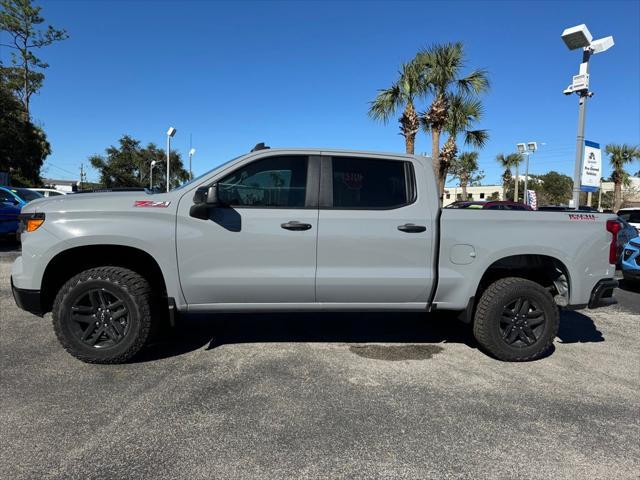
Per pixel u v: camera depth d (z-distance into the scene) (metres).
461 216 4.49
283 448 2.99
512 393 3.89
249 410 3.49
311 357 4.64
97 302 4.22
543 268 4.89
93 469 2.73
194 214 4.11
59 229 4.09
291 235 4.27
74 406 3.50
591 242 4.65
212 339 5.14
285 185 4.37
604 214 4.74
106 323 4.23
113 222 4.12
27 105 38.81
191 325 5.68
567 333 5.75
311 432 3.19
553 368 4.50
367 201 4.44
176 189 4.41
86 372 4.14
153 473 2.70
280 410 3.50
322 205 4.37
